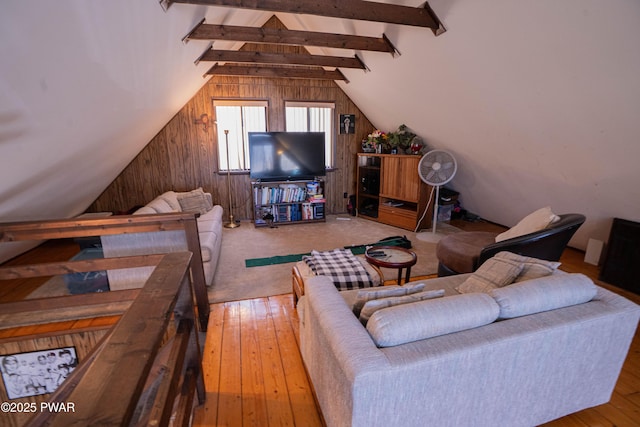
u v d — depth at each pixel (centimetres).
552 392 142
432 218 488
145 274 262
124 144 339
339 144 566
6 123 143
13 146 161
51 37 129
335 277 216
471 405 125
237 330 232
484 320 129
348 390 108
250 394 174
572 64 213
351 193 595
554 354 134
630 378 185
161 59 262
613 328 143
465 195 512
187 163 493
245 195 532
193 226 228
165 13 215
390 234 455
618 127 229
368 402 106
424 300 141
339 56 434
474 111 331
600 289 157
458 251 264
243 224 514
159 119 398
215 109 492
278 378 186
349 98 552
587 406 156
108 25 161
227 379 185
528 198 397
